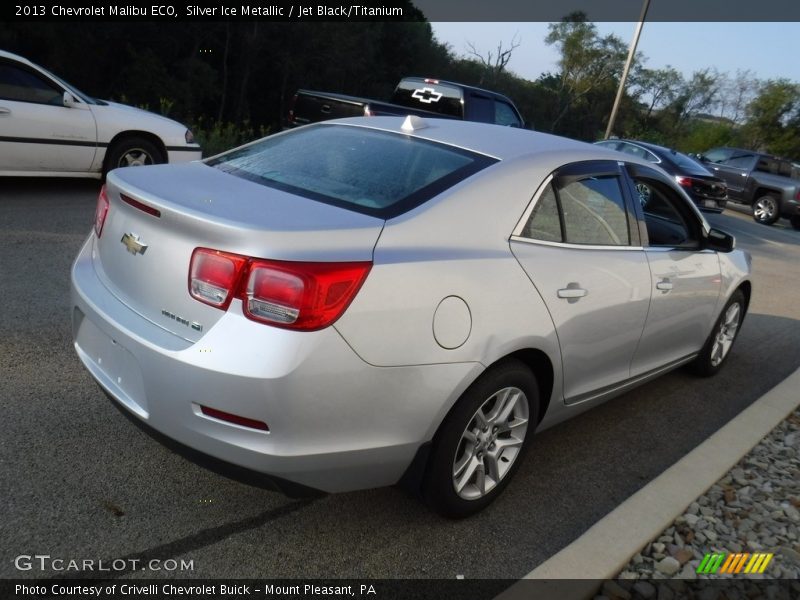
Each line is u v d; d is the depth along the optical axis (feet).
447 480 8.88
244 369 7.22
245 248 7.39
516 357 9.63
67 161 25.07
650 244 12.76
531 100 200.54
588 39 201.67
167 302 7.91
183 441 7.79
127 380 8.29
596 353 10.96
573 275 10.09
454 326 8.33
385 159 9.92
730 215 64.13
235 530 8.82
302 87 136.05
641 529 9.74
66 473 9.44
